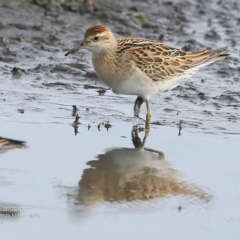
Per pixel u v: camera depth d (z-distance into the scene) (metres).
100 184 12.08
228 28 21.94
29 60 18.47
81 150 13.53
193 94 16.98
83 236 10.38
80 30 20.53
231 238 10.48
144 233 10.52
